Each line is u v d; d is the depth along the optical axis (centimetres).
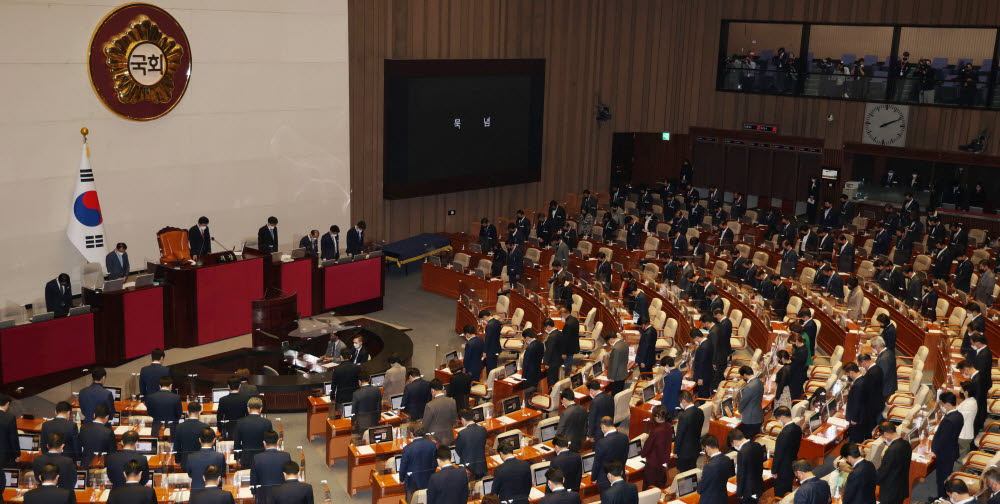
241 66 2288
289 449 1516
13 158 1938
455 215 2959
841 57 3362
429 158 2762
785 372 1449
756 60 3328
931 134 3072
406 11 2662
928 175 3153
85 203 2008
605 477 1175
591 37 3194
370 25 2573
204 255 1953
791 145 3300
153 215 2186
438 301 2406
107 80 2047
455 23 2792
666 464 1198
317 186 2517
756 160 3394
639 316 1878
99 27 2014
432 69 2697
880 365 1522
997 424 1462
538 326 2036
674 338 2012
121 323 1772
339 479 1406
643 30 3300
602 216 3109
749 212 3097
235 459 1205
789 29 3412
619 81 3306
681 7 3347
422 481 1166
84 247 2022
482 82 2852
